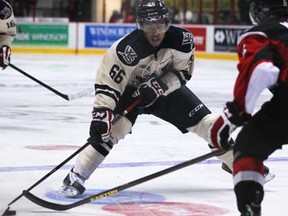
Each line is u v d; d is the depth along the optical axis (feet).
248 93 17.46
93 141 25.31
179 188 28.99
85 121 50.31
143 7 24.52
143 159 35.45
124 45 25.29
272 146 18.17
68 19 152.97
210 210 25.23
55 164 33.58
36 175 30.91
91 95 68.85
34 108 57.93
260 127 18.16
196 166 33.76
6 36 38.19
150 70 26.16
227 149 19.03
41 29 150.61
